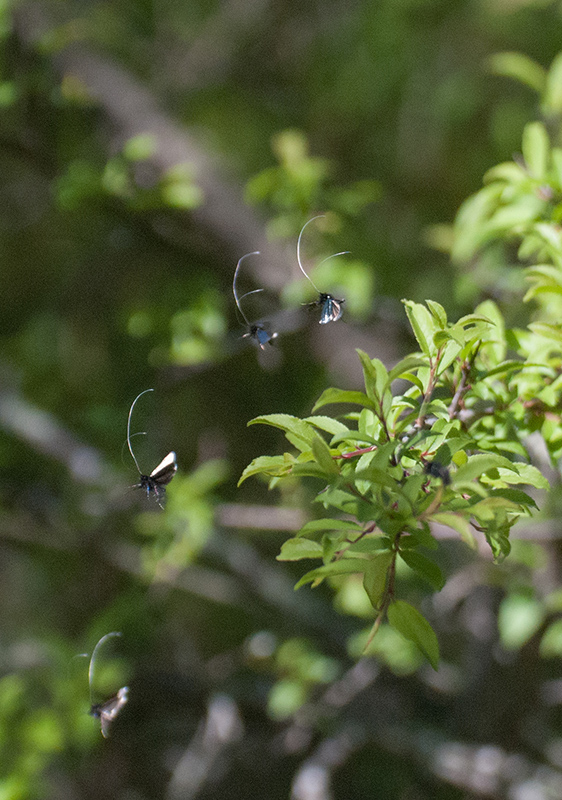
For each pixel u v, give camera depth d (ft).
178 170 6.91
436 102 10.85
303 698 7.38
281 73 11.42
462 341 4.68
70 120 8.02
